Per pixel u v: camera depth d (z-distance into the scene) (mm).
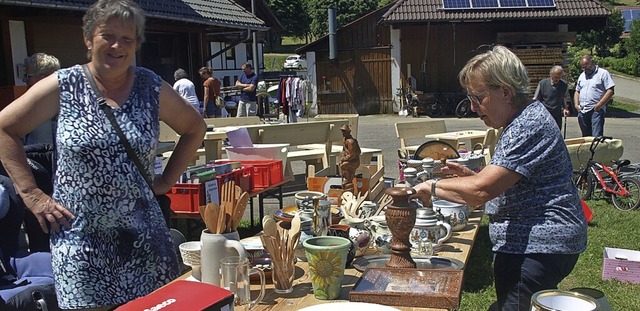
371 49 20219
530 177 2203
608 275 4367
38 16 9219
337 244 2092
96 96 2082
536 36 18641
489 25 19344
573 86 18844
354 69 20469
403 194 2166
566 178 2256
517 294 2281
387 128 15773
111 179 2066
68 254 2066
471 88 2264
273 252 2082
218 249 1989
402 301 1872
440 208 2926
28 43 9133
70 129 2047
